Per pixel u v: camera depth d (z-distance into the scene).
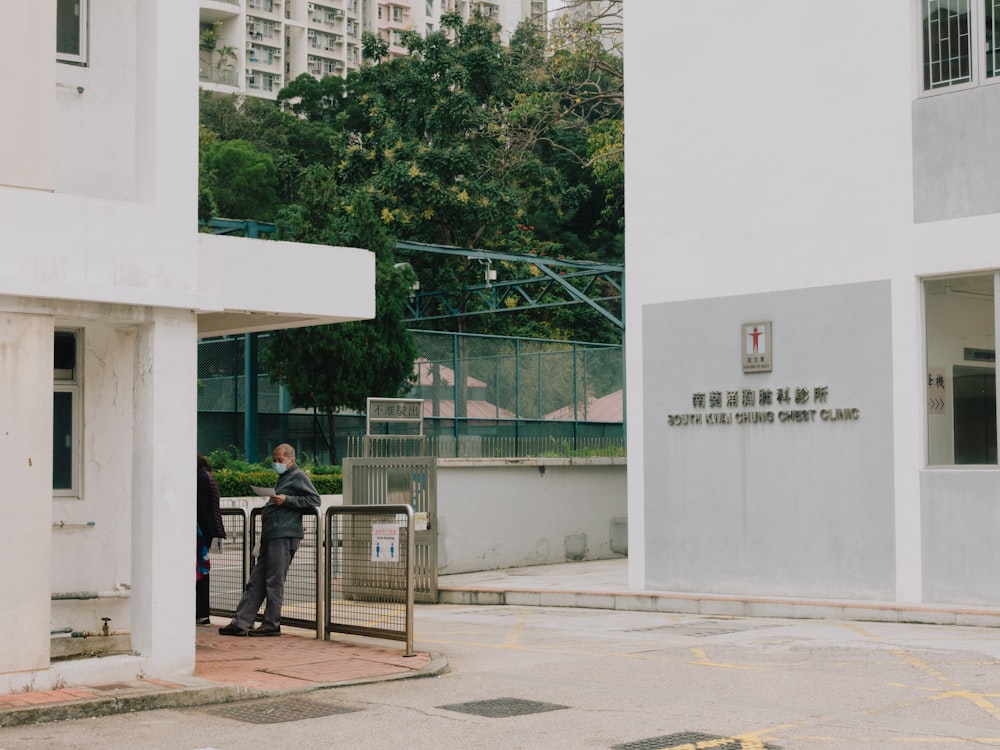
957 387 13.50
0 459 8.28
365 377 28.64
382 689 9.22
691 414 15.67
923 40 13.90
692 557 15.60
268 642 11.70
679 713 8.02
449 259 41.16
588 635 12.59
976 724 7.52
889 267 13.98
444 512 19.70
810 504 14.54
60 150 9.75
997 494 13.04
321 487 26.19
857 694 8.62
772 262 14.99
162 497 9.12
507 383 30.42
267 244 9.97
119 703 8.24
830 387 14.42
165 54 9.32
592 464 22.28
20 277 8.39
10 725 7.77
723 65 15.54
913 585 13.64
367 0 113.06
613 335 47.81
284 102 66.94
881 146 14.10
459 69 42.00
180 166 9.31
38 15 8.64
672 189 15.98
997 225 13.15
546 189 44.09
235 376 29.86
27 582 8.36
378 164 41.81
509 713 8.13
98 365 9.99
